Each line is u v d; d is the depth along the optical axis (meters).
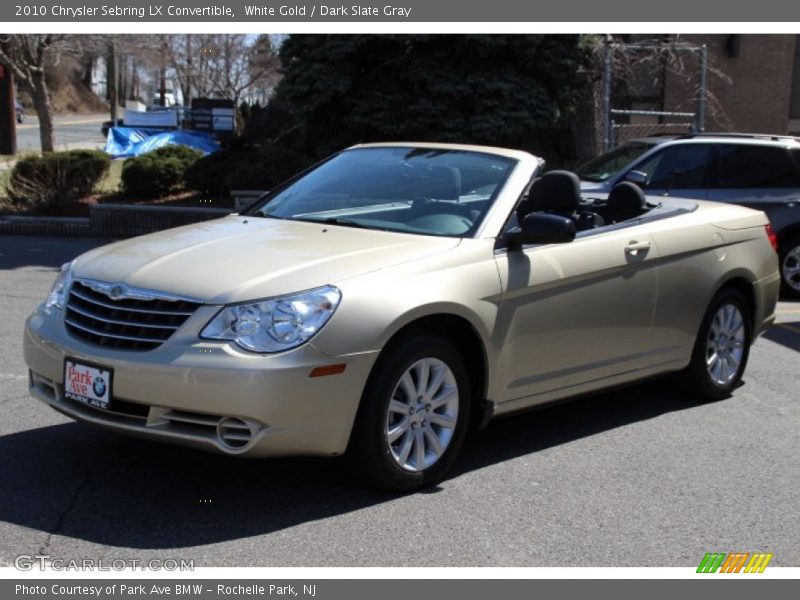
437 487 4.99
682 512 4.81
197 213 15.34
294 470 5.12
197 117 34.06
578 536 4.47
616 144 17.53
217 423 4.27
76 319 4.73
